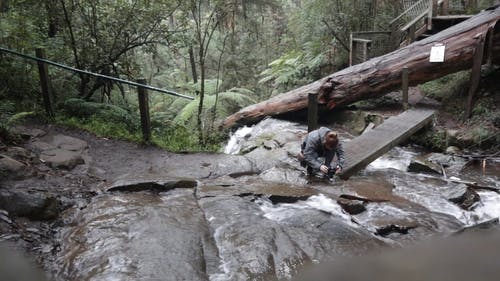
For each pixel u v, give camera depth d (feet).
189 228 12.31
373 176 19.62
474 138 22.81
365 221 14.25
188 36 28.04
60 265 10.30
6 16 21.71
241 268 10.37
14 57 22.15
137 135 22.86
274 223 13.16
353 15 39.81
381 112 29.78
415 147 25.35
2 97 21.75
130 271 9.81
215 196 15.38
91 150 19.70
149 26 26.96
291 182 17.81
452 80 30.45
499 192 17.13
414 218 14.57
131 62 29.40
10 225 11.46
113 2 26.04
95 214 13.11
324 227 13.07
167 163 19.45
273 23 54.85
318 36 42.39
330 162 18.42
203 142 25.96
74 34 26.43
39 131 20.18
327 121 32.37
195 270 10.11
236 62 48.37
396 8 41.57
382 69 28.40
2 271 9.29
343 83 29.86
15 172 14.28
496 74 27.96
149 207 13.71
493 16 25.29
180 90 42.83
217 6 27.32
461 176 19.76
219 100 36.37
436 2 35.09
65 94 25.35
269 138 27.22
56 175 15.76
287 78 42.14
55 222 12.64
